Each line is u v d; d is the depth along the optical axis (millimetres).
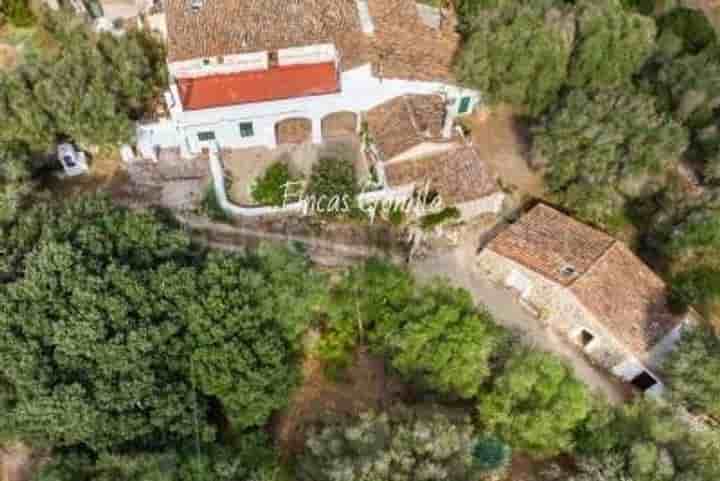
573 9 41719
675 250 37781
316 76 40406
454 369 31297
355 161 41406
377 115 40781
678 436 30812
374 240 38719
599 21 40281
